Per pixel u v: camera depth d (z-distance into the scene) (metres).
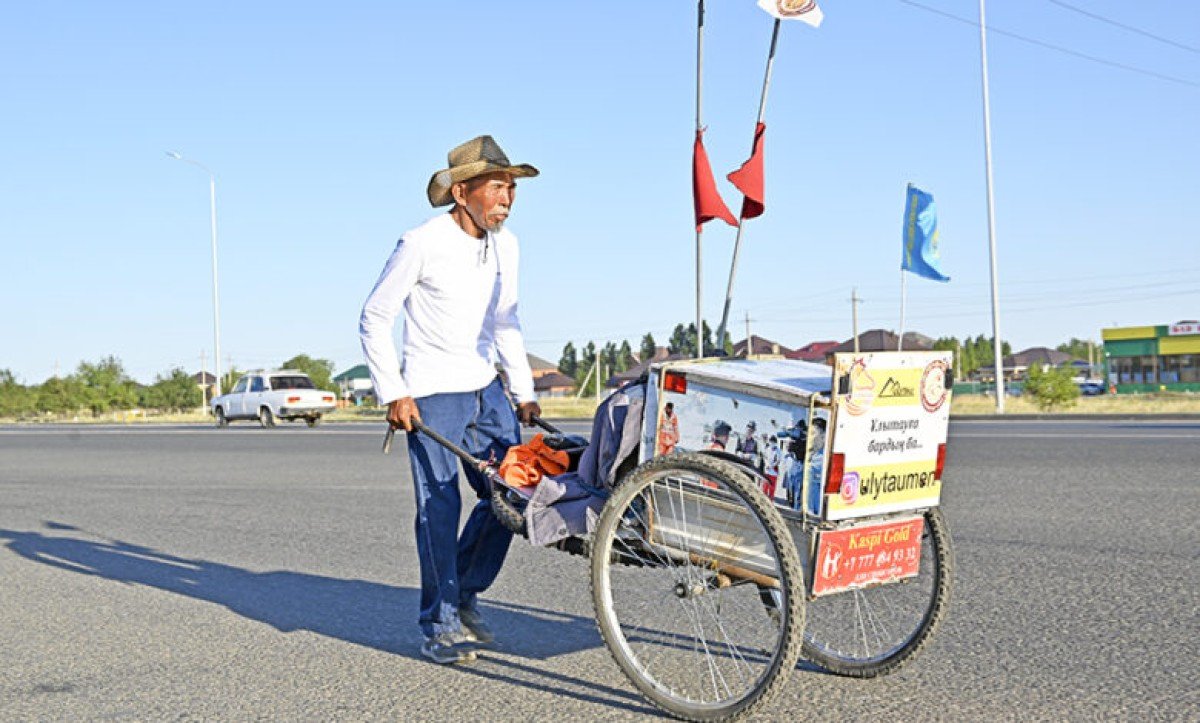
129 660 5.06
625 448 4.30
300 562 7.63
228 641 5.38
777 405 3.95
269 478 13.98
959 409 37.31
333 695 4.44
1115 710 3.98
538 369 101.75
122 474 15.41
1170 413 28.41
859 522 4.02
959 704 4.10
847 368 3.79
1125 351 62.91
